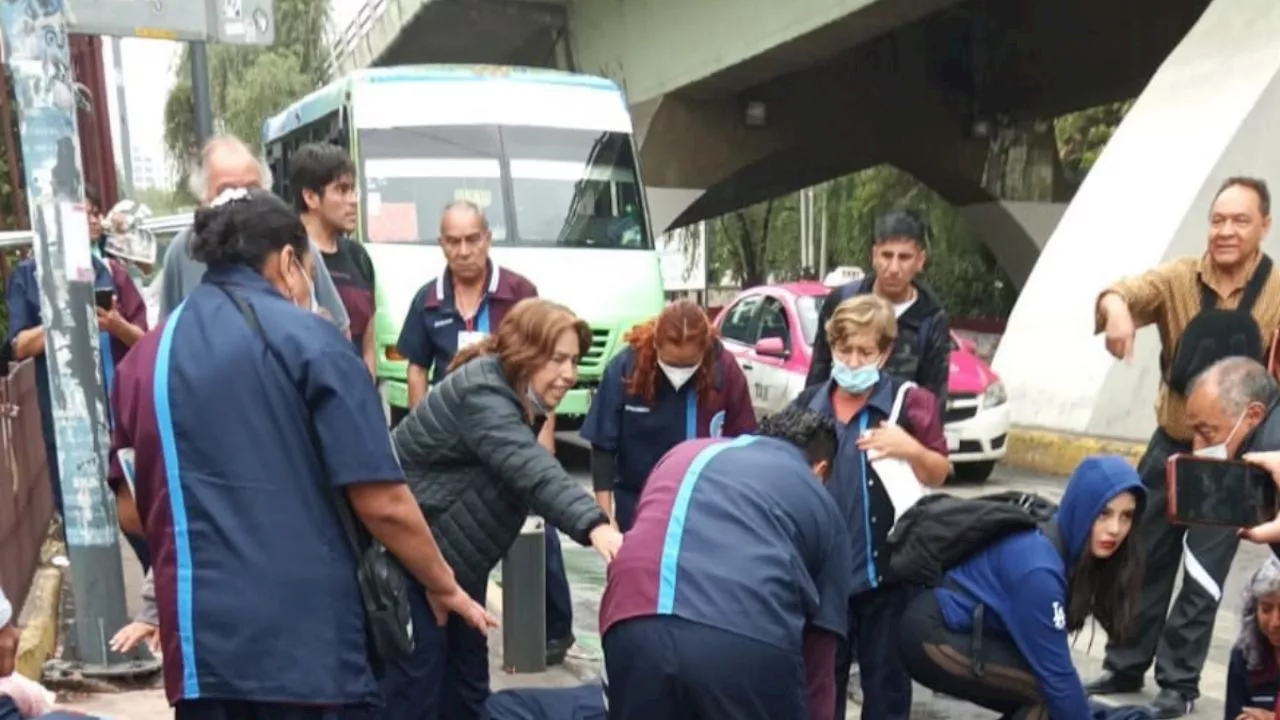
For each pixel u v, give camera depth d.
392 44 21.80
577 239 9.68
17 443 5.41
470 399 2.92
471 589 3.05
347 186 4.25
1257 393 3.16
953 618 3.08
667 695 2.57
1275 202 9.21
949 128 21.05
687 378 3.89
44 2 3.87
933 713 4.22
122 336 4.56
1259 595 3.14
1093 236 9.89
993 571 3.02
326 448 2.22
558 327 2.96
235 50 27.25
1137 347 9.19
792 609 2.62
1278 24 9.48
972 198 22.61
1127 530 3.01
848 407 3.54
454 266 4.60
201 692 2.16
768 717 2.57
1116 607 3.07
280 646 2.17
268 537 2.18
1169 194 9.27
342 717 2.30
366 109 9.79
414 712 2.98
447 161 9.68
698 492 2.73
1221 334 3.99
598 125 10.30
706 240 38.78
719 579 2.57
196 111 10.26
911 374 4.00
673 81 17.62
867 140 20.61
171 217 6.18
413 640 2.91
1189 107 9.72
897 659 3.49
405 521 2.32
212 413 2.19
